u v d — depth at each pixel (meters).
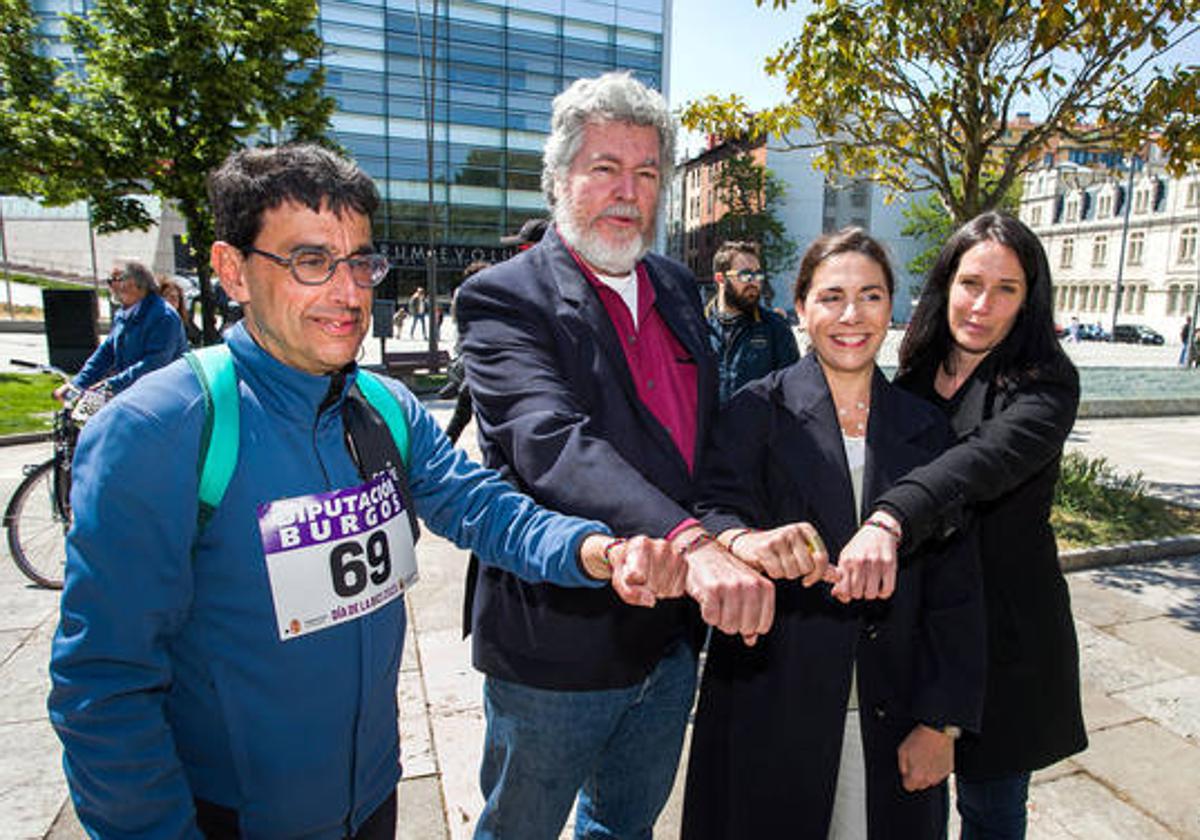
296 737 1.11
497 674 1.51
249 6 10.02
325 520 1.12
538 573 1.20
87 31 9.77
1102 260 59.44
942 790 1.66
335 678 1.14
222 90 9.75
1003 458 1.52
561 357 1.50
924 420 1.65
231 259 1.08
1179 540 4.84
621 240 1.52
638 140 1.52
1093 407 11.15
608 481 1.19
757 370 3.59
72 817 2.31
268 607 1.07
